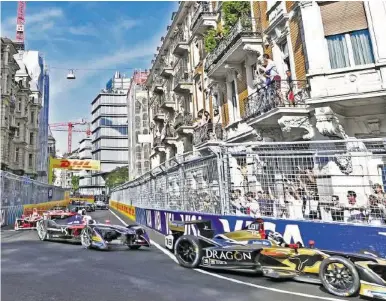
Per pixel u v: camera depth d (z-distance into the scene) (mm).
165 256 9039
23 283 5910
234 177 9500
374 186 7078
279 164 8539
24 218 16859
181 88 25234
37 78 60625
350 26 10336
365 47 10102
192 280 6367
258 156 8930
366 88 9656
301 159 8195
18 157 46781
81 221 12078
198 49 24516
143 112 74562
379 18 9703
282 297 5293
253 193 8992
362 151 7168
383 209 6918
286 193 8344
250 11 16047
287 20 12570
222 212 9539
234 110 17797
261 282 6289
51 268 7258
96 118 131750
